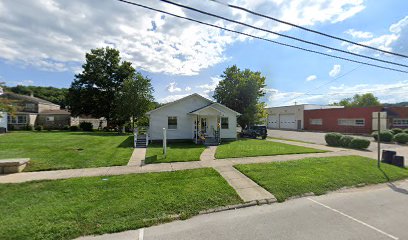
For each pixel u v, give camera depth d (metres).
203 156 12.46
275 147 16.47
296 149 15.37
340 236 4.49
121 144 16.81
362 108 31.83
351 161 11.37
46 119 39.19
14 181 7.54
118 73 38.03
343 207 6.12
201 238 4.44
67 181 7.55
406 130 24.14
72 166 9.68
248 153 13.41
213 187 7.21
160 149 14.99
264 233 4.62
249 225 5.02
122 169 9.38
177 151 14.17
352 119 33.25
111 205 5.78
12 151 12.55
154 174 8.55
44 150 13.05
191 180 7.86
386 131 22.34
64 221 4.98
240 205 6.18
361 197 6.97
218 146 17.11
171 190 6.87
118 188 6.97
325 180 8.22
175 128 20.55
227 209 5.98
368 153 14.54
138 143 17.28
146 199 6.18
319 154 13.52
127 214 5.41
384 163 11.47
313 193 7.19
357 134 31.00
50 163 9.97
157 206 5.84
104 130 37.16
